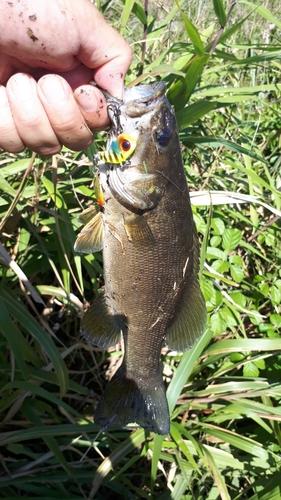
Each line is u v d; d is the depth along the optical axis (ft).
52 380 1.30
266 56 1.42
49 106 0.78
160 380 1.14
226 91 1.46
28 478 1.23
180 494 1.27
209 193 1.33
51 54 0.81
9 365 1.30
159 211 0.96
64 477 1.26
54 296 1.46
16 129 0.81
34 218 1.35
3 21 0.76
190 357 1.30
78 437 1.31
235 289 1.65
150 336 1.09
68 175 1.41
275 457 1.28
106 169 0.96
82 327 1.07
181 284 1.05
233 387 1.37
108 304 1.07
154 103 0.91
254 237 1.70
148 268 1.00
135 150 0.92
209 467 1.28
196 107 1.24
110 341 1.11
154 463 1.19
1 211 1.33
